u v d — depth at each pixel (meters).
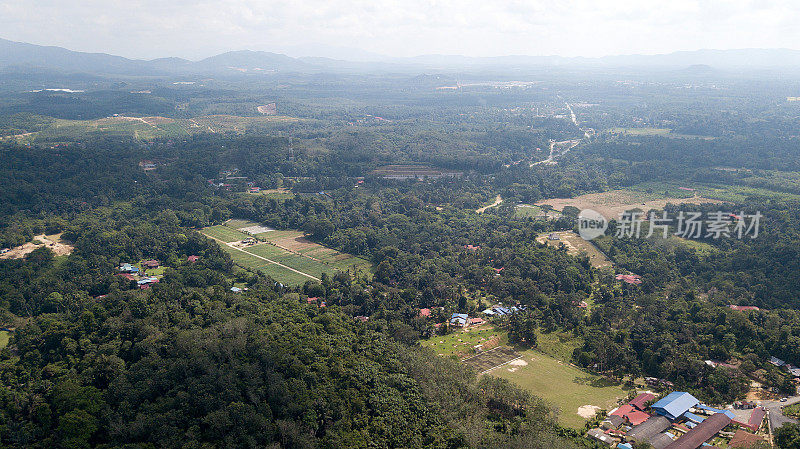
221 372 123.88
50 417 117.38
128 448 103.81
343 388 129.12
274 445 106.94
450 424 123.75
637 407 138.50
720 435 124.88
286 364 130.50
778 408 136.62
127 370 128.38
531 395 137.25
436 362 150.62
